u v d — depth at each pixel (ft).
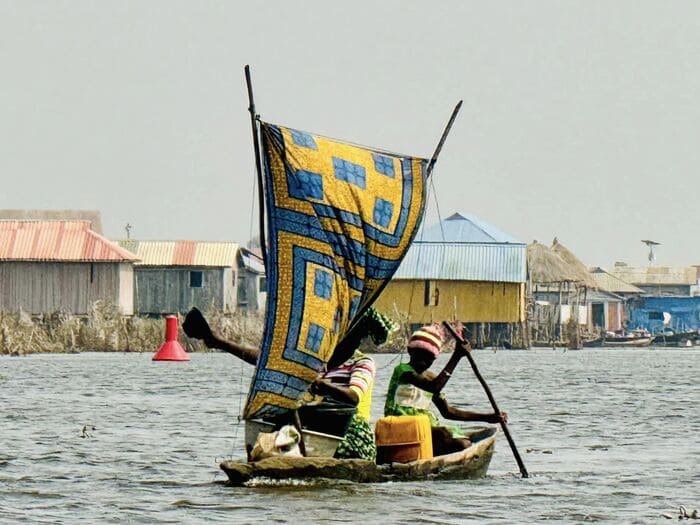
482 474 221.46
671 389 525.34
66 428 317.01
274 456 201.46
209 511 184.85
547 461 252.62
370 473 205.98
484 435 234.99
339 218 212.23
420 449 212.02
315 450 206.18
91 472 230.48
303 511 183.83
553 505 194.59
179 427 322.14
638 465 246.27
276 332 205.36
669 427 333.83
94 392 470.80
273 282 207.00
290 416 205.77
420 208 223.10
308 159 210.79
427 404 218.38
